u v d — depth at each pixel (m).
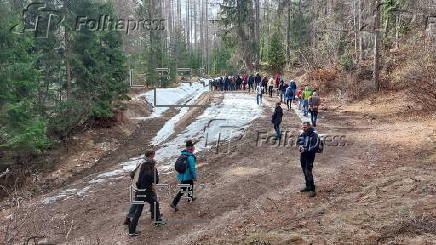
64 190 11.34
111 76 18.66
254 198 9.30
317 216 7.69
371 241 6.27
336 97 27.19
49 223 8.45
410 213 7.14
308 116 20.84
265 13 64.12
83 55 17.62
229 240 6.93
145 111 24.86
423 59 21.64
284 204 8.73
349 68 28.42
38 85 13.73
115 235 7.78
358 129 16.81
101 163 14.55
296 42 47.62
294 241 6.52
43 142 13.16
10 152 13.05
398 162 11.17
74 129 17.14
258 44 45.59
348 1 30.95
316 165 11.79
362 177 10.14
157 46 35.50
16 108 12.10
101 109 17.95
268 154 13.53
